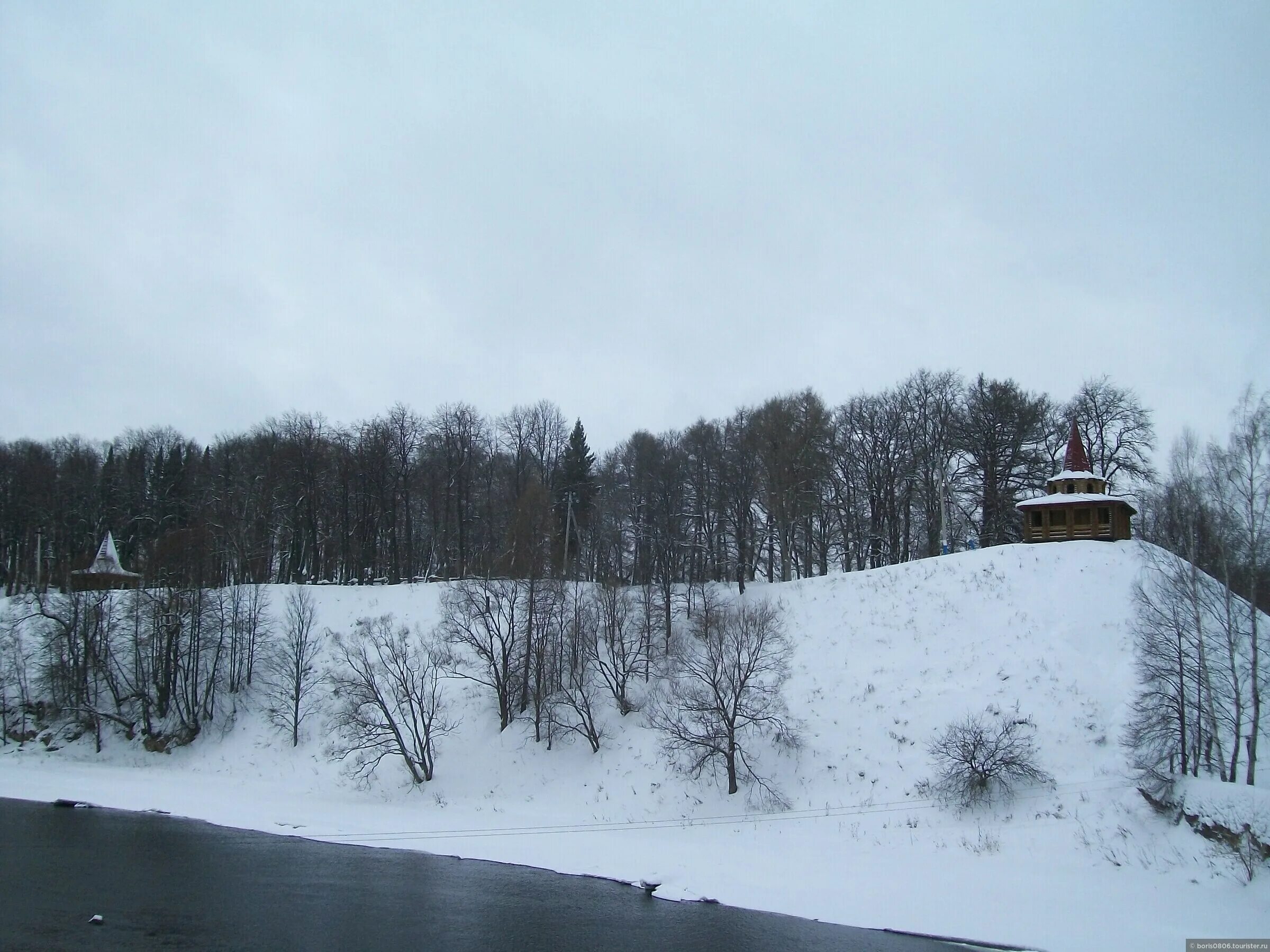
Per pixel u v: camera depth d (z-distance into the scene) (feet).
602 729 172.04
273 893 113.80
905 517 244.63
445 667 191.11
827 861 123.34
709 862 125.70
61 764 194.18
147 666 212.02
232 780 181.98
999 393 234.99
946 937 98.84
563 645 182.50
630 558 250.16
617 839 138.41
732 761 147.95
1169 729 127.24
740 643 154.51
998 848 119.96
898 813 134.31
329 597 228.02
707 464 252.62
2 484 277.44
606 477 282.36
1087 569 173.99
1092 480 198.80
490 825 147.95
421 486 273.13
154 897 111.24
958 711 149.38
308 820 152.35
